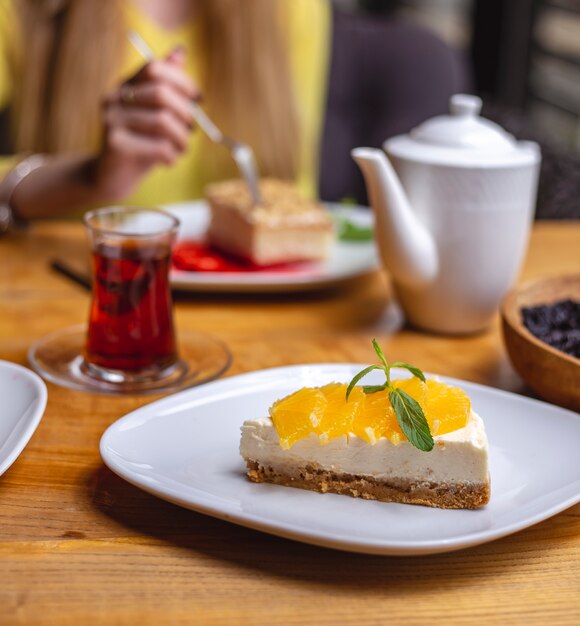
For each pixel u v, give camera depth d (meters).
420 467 0.51
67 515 0.51
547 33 1.77
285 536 0.48
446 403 0.53
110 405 0.61
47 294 0.78
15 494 0.53
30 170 0.99
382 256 0.72
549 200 1.13
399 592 0.47
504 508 0.51
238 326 0.74
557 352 0.60
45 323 0.73
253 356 0.69
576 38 1.65
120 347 0.64
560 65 1.72
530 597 0.47
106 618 0.45
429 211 0.71
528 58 1.83
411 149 0.72
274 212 0.84
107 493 0.53
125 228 0.67
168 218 0.67
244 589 0.47
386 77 1.35
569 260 0.90
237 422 0.57
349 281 0.81
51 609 0.45
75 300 0.78
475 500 0.51
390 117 1.35
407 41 1.35
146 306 0.64
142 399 0.62
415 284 0.72
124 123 0.93
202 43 1.18
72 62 1.11
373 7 2.41
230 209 0.86
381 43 1.34
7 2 1.13
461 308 0.73
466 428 0.52
